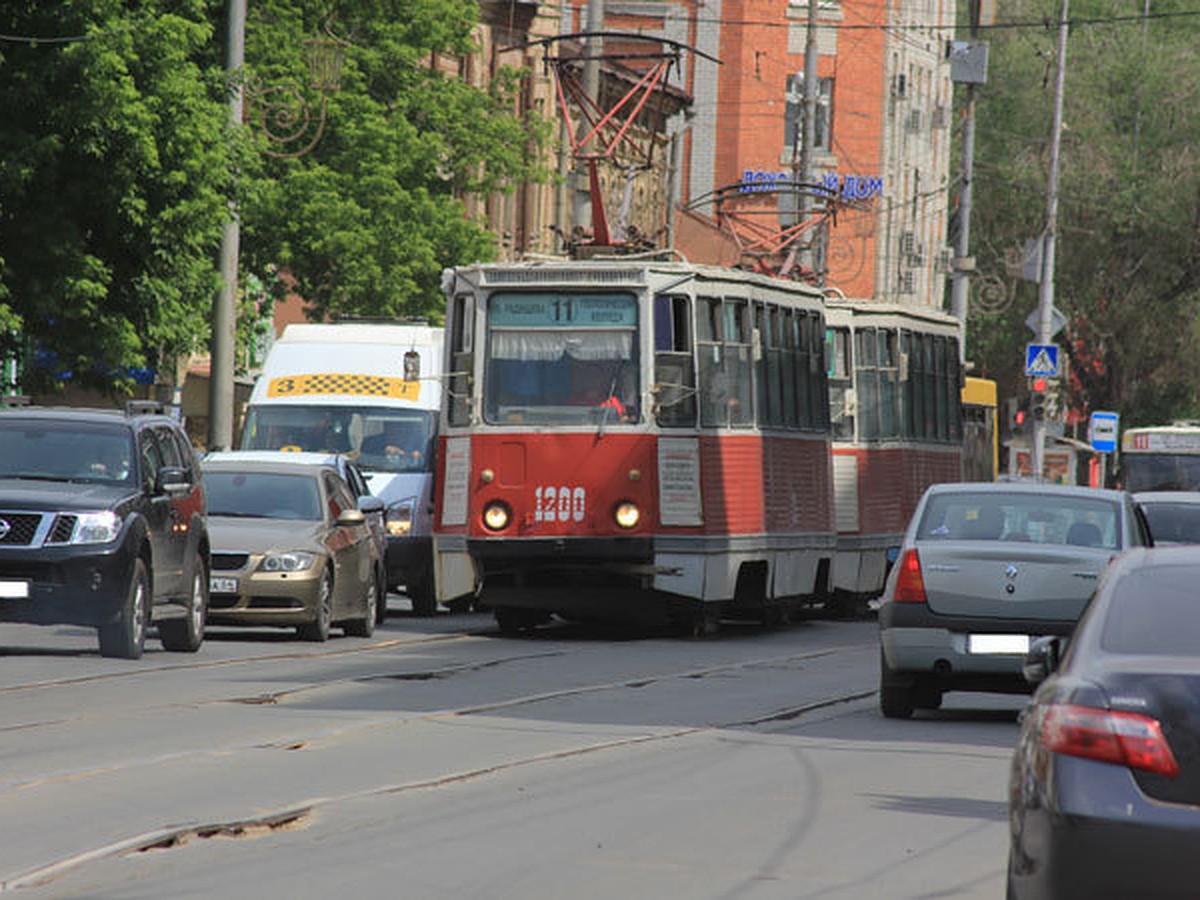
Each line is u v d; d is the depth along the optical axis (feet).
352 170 362.33
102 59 245.86
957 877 77.30
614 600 200.85
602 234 225.56
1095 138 583.58
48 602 156.04
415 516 239.91
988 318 593.42
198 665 158.92
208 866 75.97
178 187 256.11
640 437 199.00
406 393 247.70
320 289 367.86
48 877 73.00
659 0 623.77
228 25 265.13
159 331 262.88
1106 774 57.16
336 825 85.66
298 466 199.93
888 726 131.03
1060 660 65.36
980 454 373.20
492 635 205.36
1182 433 345.92
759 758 111.55
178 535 169.37
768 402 218.38
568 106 260.42
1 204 250.98
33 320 258.16
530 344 201.87
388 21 370.73
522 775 102.17
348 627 200.34
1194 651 60.49
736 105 623.36
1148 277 582.35
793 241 279.28
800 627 232.53
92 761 102.47
